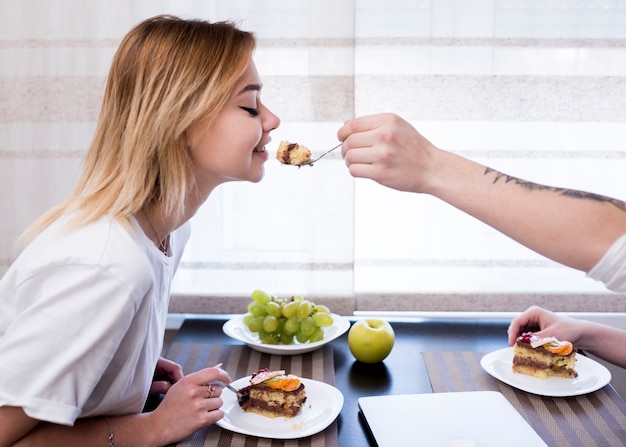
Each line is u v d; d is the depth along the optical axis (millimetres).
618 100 1834
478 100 1855
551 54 1822
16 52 1825
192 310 1922
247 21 1801
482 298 1927
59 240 1023
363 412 1198
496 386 1322
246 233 1894
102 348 992
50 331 965
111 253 998
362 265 1958
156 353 1223
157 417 1111
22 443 1000
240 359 1457
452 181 1069
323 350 1516
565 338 1444
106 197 1073
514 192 1041
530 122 1856
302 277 1907
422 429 1137
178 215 1186
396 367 1435
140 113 1089
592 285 1911
